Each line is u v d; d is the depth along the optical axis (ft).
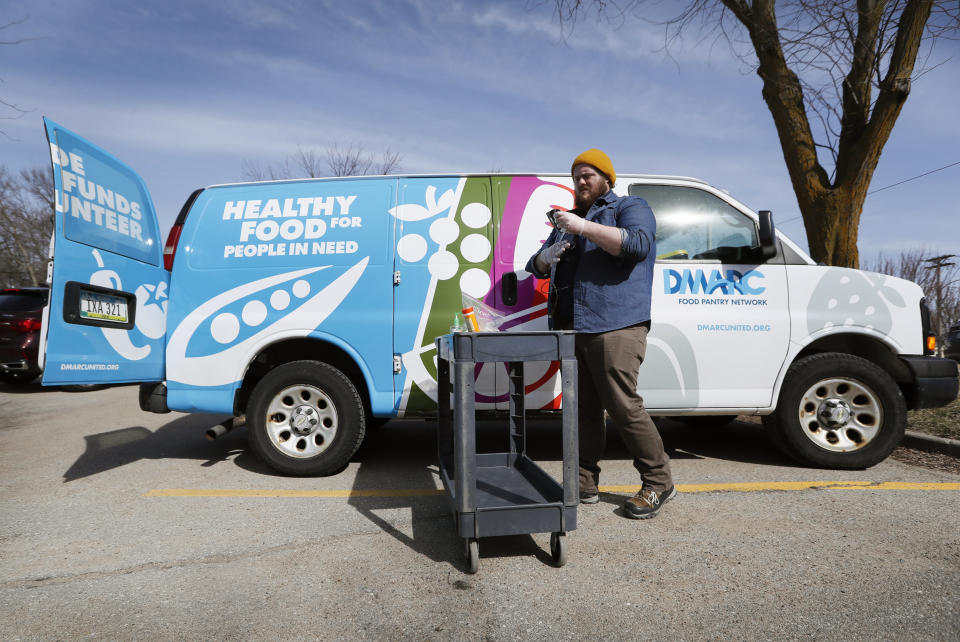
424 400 11.57
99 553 8.01
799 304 11.96
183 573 7.38
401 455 14.07
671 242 12.01
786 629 5.99
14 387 30.58
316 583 7.09
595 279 9.12
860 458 11.90
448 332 11.55
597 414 9.96
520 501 7.94
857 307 12.04
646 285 9.20
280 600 6.66
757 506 9.83
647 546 8.16
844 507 9.73
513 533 7.34
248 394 12.69
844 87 17.16
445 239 11.84
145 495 10.69
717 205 12.29
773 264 12.03
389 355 11.61
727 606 6.47
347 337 11.65
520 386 9.87
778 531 8.68
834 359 11.81
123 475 12.13
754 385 11.84
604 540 8.39
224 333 11.81
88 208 10.07
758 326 11.82
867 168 16.80
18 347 27.91
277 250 11.94
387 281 11.71
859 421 12.07
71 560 7.78
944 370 11.93
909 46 15.81
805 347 12.57
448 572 7.39
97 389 29.89
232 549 8.14
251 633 5.96
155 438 16.24
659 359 11.64
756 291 11.91
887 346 12.25
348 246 11.85
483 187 12.20
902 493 10.48
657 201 12.19
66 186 9.61
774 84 17.94
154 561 7.74
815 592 6.77
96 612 6.39
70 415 20.85
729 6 18.38
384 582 7.11
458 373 7.25
